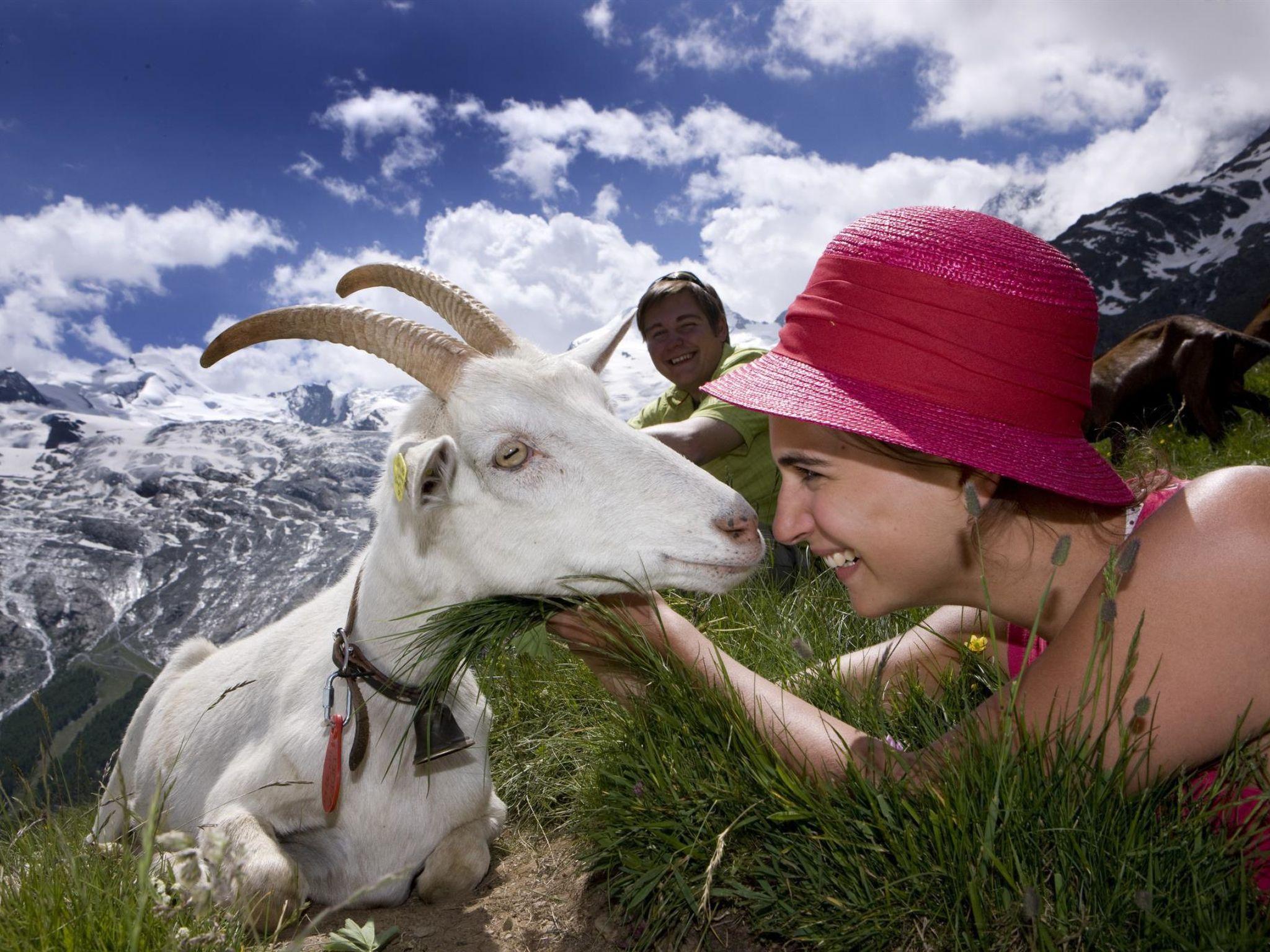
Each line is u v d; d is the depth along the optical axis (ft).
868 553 2.15
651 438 2.96
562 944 2.59
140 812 3.72
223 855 2.09
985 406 1.94
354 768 2.97
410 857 3.12
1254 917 1.66
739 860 2.31
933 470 2.04
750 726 2.36
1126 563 1.68
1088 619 1.89
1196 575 1.73
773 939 2.31
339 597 3.57
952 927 1.92
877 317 1.99
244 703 3.49
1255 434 10.46
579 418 2.90
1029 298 1.93
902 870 2.02
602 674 2.89
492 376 2.95
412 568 2.98
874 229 2.06
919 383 1.96
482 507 2.85
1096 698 1.75
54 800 2.73
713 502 2.74
